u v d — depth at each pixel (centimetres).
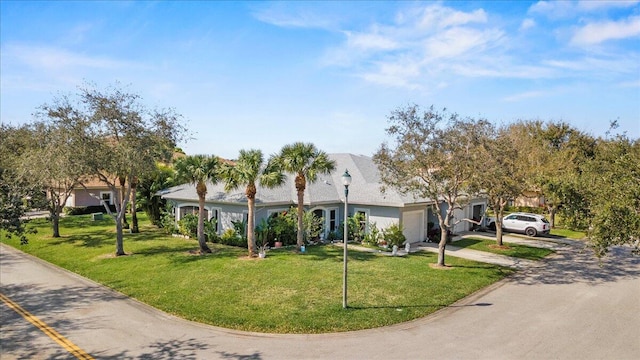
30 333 1130
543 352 1014
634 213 1116
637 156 1452
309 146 2161
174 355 991
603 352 1018
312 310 1298
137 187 3222
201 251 2212
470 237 2903
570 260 2169
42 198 2077
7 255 2239
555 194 1490
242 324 1190
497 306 1377
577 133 3953
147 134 2055
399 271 1803
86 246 2433
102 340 1084
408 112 1784
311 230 2481
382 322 1208
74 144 1925
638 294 1532
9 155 2544
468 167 1692
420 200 2517
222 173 2059
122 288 1563
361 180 2806
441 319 1248
